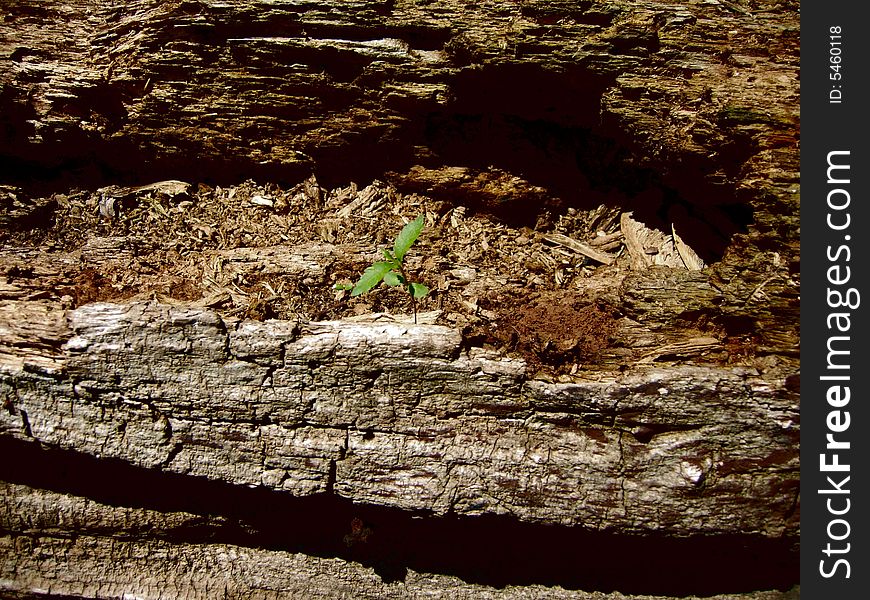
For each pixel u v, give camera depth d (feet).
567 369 1.68
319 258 1.82
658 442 1.63
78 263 1.83
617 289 1.80
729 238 1.84
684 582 1.69
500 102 1.90
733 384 1.63
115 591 1.70
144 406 1.67
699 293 1.73
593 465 1.63
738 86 1.77
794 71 1.78
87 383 1.67
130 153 1.94
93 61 1.90
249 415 1.66
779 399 1.63
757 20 1.84
